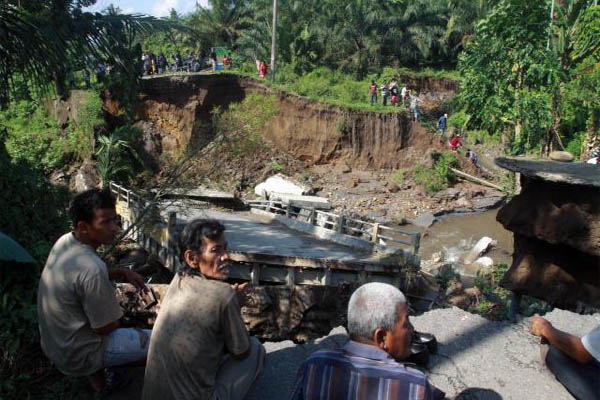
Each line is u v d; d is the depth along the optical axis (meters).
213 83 33.53
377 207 29.42
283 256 11.92
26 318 4.16
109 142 24.28
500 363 3.83
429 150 34.00
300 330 7.70
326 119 34.19
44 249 6.02
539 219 6.51
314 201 21.72
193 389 2.91
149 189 15.76
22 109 31.62
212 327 2.92
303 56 43.44
